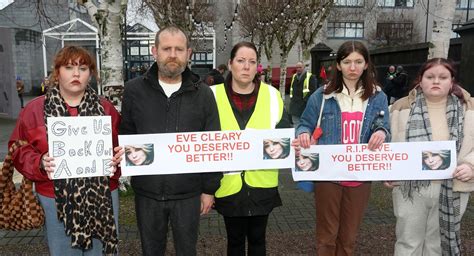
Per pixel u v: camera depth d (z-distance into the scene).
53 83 2.79
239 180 3.07
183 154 2.91
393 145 3.15
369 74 3.15
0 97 16.38
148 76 2.84
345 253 3.33
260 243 3.23
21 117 2.76
